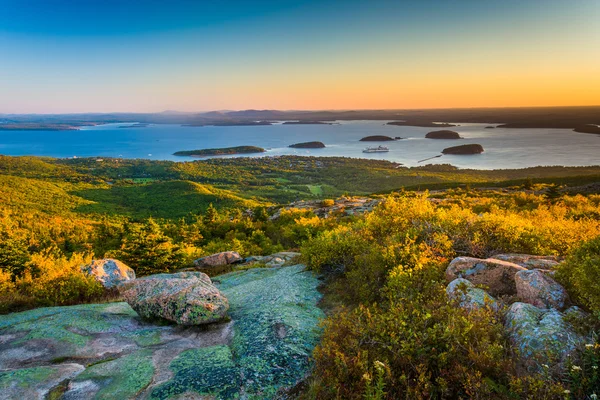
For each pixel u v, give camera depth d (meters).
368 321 6.03
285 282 12.41
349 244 12.62
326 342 5.89
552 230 11.61
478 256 10.15
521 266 7.90
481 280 7.82
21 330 8.27
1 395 5.42
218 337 7.92
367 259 10.18
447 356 4.83
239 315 9.12
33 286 14.25
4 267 20.27
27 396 5.45
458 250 10.45
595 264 5.98
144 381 5.86
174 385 5.69
